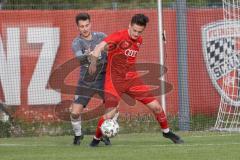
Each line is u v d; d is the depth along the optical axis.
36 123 47.22
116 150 34.09
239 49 50.19
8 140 42.44
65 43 48.59
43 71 48.12
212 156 30.72
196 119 49.72
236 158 30.00
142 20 34.34
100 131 35.97
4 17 47.53
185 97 49.12
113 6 54.47
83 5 54.31
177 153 32.03
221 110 49.44
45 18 48.31
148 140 40.28
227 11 50.44
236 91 50.19
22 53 47.81
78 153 33.12
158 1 47.06
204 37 50.94
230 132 45.81
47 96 48.00
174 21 50.53
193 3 52.91
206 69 50.97
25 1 57.03
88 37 37.06
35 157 31.59
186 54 49.31
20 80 47.72
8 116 46.62
